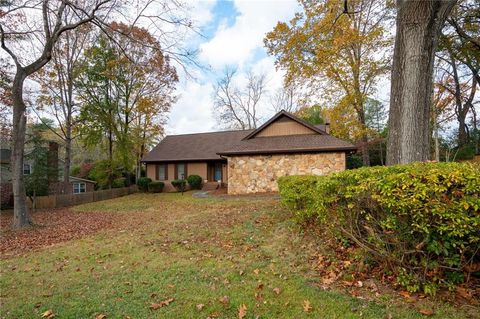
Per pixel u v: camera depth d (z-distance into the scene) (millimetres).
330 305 2879
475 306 2666
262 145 15266
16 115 9258
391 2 11141
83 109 20062
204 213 9461
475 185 2520
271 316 2738
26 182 14977
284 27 15367
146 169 23875
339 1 11289
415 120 4605
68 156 19375
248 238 5723
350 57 15609
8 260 5488
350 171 3748
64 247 6250
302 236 5324
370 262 3580
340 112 16469
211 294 3301
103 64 20281
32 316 3031
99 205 15812
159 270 4250
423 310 2658
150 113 23734
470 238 2559
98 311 3049
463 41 12078
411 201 2744
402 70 4762
